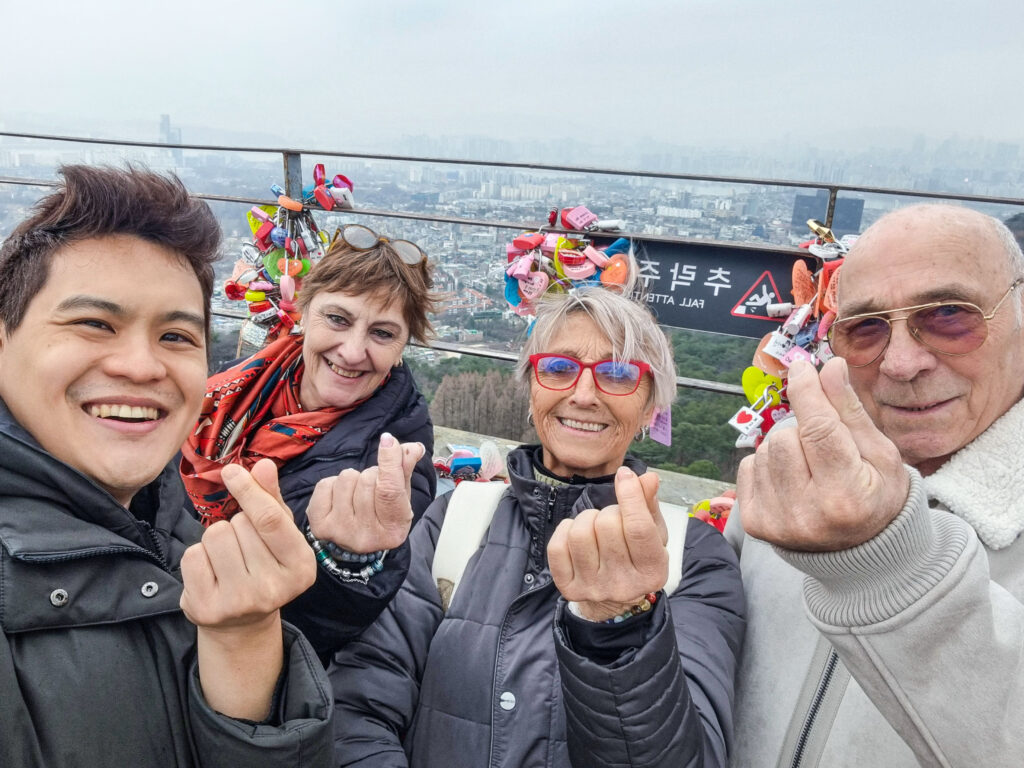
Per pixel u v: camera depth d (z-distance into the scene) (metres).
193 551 0.85
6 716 0.78
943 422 1.28
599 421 1.59
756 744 1.38
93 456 0.92
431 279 2.33
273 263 3.43
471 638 1.43
